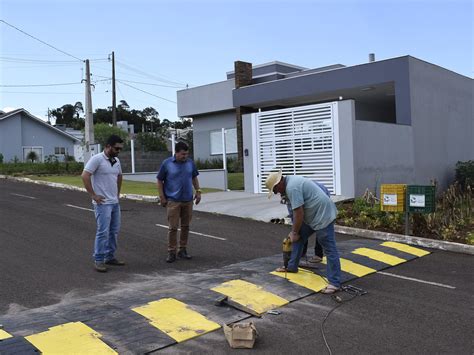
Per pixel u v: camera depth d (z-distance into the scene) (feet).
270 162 54.13
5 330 15.61
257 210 41.63
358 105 75.51
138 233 32.78
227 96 84.43
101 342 14.88
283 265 23.66
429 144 61.00
